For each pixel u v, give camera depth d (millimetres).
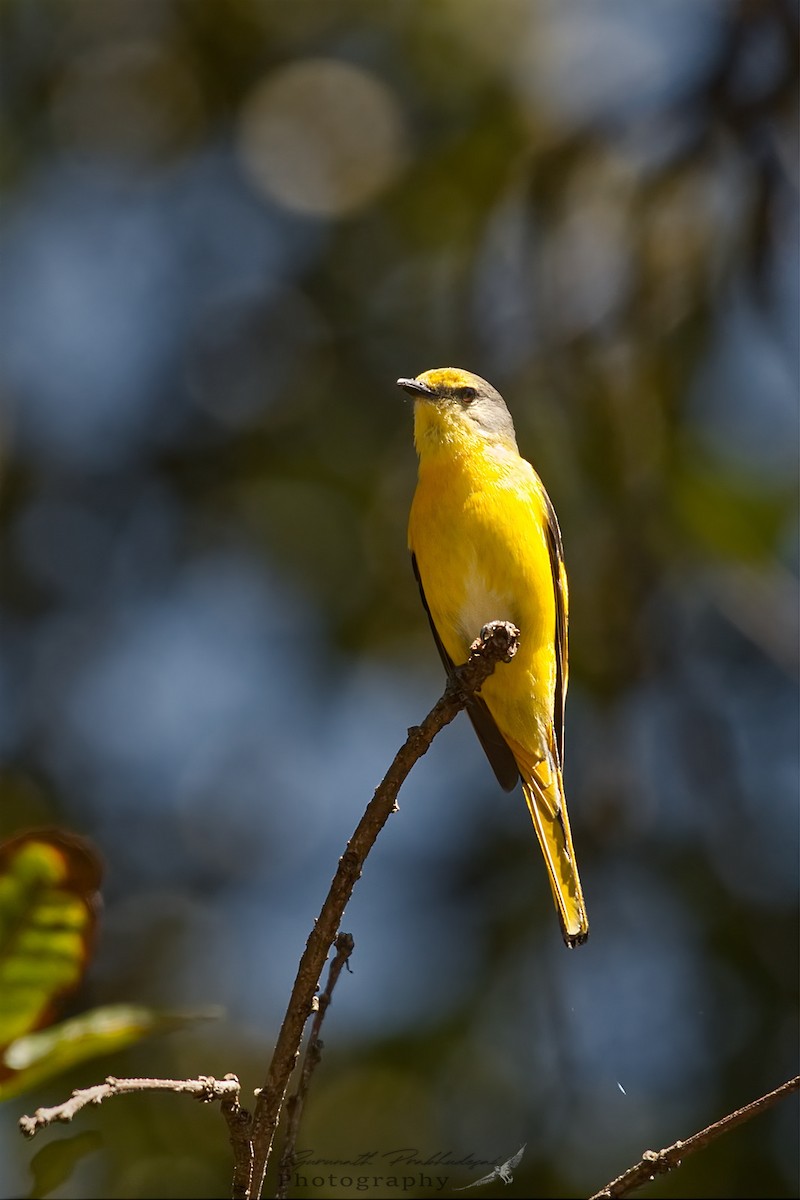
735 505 12312
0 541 14367
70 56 14383
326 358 14367
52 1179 4398
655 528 12625
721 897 11211
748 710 12656
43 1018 4188
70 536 14516
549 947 11047
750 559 12297
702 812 11734
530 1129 10094
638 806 11695
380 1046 10570
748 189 12750
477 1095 10312
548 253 13398
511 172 13805
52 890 4172
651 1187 9547
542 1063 10547
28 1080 4090
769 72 12766
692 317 13039
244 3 14383
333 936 5195
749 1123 9844
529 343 13438
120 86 14500
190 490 14500
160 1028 4172
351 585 13625
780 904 11117
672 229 13188
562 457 13219
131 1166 9625
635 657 12430
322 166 14609
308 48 14570
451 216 14070
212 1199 9531
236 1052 11336
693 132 12992
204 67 14570
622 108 13398
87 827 13172
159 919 12789
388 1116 10188
